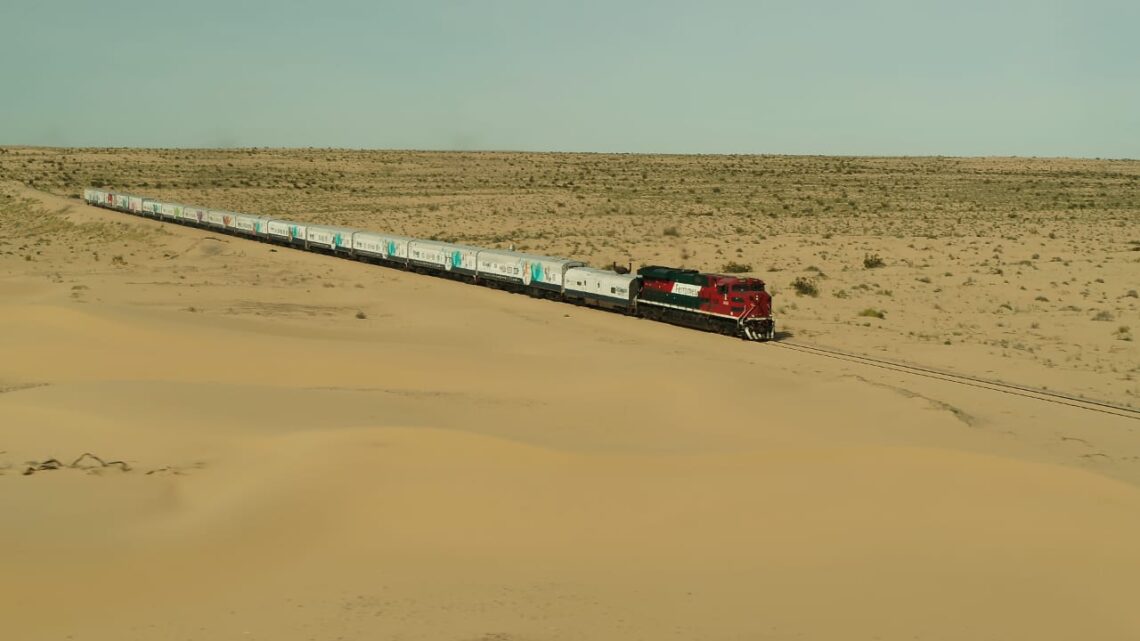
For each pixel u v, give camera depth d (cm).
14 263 8725
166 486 2291
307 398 3347
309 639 1390
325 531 1925
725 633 1444
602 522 2000
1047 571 1719
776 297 6875
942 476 2223
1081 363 4747
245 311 5756
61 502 2086
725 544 1877
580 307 6284
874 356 4841
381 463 2305
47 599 1491
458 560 1783
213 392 3369
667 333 5347
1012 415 3634
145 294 6412
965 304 6550
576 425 3084
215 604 1529
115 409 3000
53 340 4338
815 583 1672
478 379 3850
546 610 1530
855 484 2188
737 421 3181
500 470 2289
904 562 1767
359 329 5231
